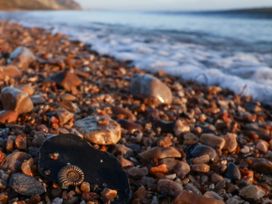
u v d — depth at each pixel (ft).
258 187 0.71
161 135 0.95
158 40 3.37
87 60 1.97
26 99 0.95
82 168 0.65
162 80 1.65
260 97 1.46
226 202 0.66
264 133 1.03
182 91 1.45
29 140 0.78
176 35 3.88
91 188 0.62
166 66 1.98
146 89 1.24
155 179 0.71
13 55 1.65
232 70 1.94
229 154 0.89
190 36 3.78
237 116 1.20
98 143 0.82
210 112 1.22
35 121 0.90
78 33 3.95
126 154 0.81
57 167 0.64
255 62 2.19
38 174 0.64
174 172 0.74
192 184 0.71
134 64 2.07
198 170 0.76
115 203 0.60
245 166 0.83
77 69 1.68
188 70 1.88
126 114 1.06
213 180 0.74
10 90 0.95
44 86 1.24
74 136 0.72
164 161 0.77
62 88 1.25
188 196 0.60
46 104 1.03
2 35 2.95
